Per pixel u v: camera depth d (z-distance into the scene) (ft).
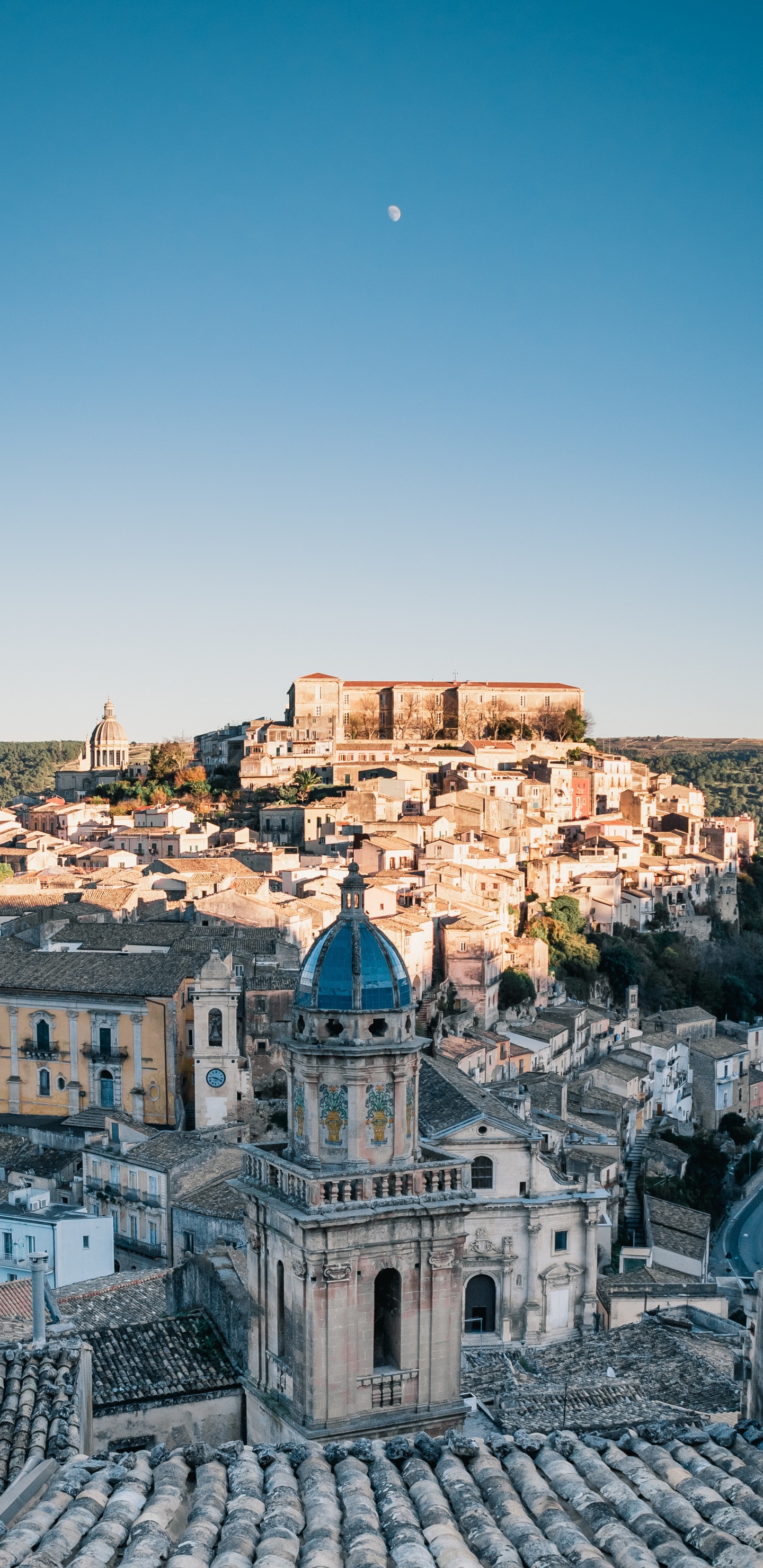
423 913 551.59
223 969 386.73
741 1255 462.19
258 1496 81.87
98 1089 407.23
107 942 473.67
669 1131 522.88
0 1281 304.30
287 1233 148.66
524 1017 553.64
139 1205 320.70
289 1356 150.61
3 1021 416.46
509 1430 182.80
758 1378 101.19
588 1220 276.21
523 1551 72.28
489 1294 271.69
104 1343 172.86
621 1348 255.29
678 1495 77.92
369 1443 90.27
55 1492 80.89
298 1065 151.84
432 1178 150.92
